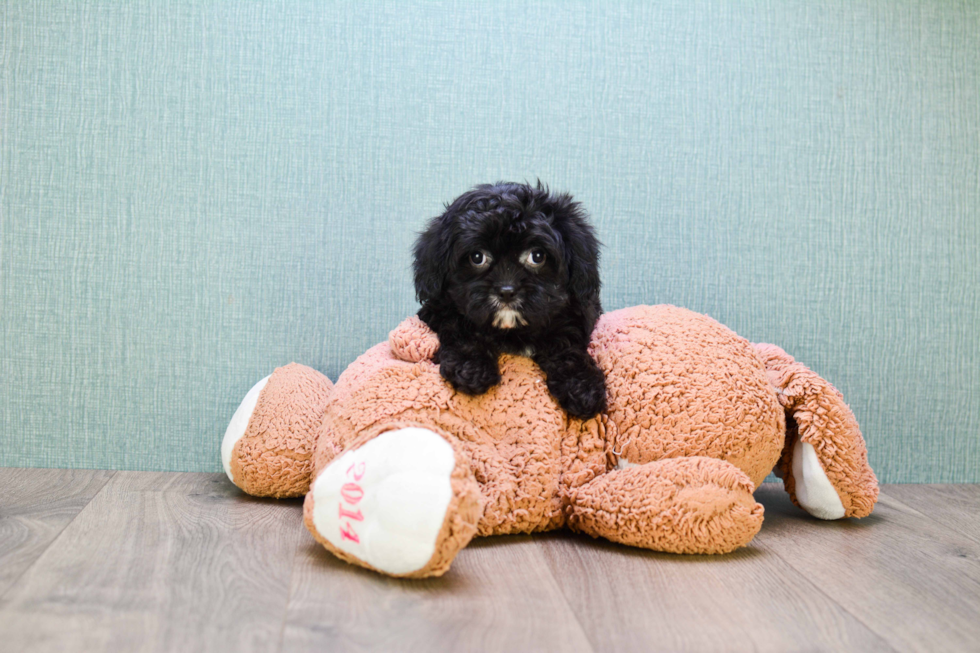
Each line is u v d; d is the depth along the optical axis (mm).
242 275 1750
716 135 1826
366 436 1166
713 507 1205
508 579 1116
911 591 1118
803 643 926
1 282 1714
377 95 1758
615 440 1358
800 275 1853
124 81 1718
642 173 1812
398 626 933
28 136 1704
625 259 1811
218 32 1729
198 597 1008
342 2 1748
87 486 1604
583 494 1301
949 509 1635
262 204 1745
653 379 1349
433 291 1360
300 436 1528
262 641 882
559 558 1220
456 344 1366
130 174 1724
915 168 1882
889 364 1882
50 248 1719
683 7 1816
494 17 1778
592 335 1475
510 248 1296
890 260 1876
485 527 1277
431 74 1768
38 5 1698
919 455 1898
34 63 1702
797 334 1855
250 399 1603
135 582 1056
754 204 1838
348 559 1124
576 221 1373
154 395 1750
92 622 922
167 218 1732
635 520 1226
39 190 1711
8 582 1041
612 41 1803
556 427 1347
